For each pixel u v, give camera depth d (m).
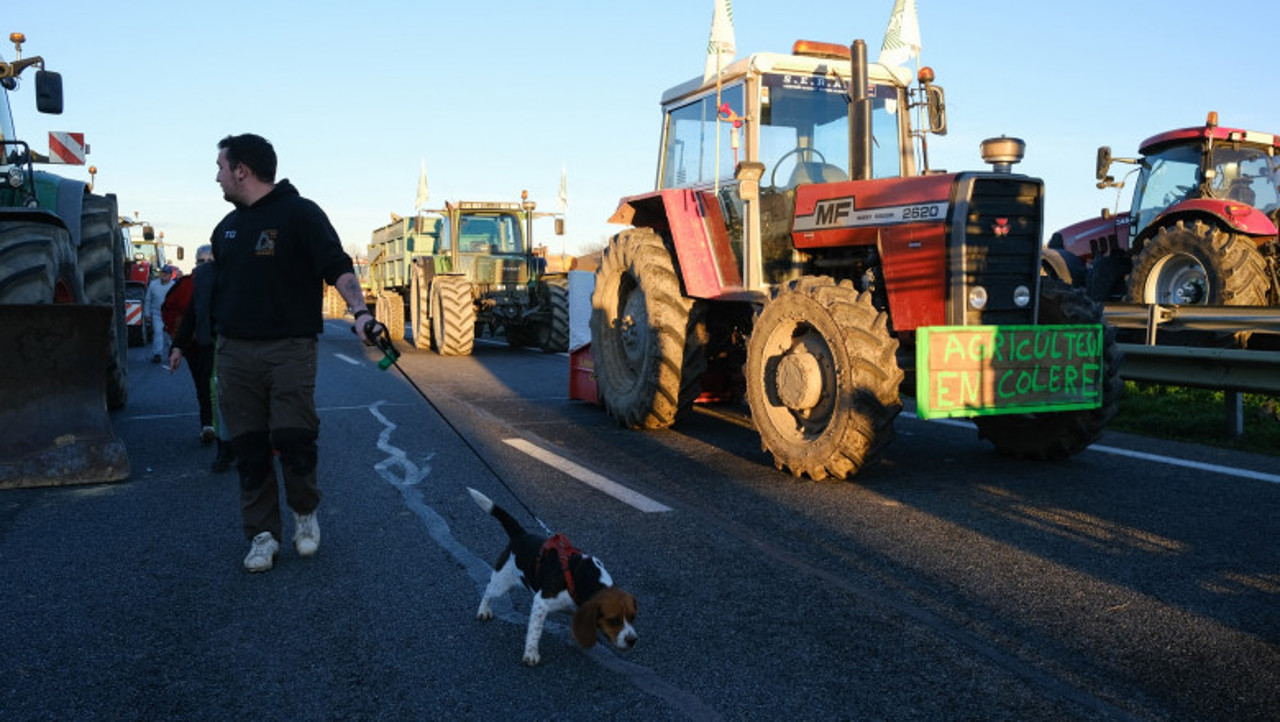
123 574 4.00
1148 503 5.11
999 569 4.02
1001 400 5.40
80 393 5.89
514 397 9.84
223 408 4.08
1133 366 7.65
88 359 5.88
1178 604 3.59
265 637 3.33
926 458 6.45
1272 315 7.71
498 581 3.41
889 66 7.05
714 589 3.79
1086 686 2.91
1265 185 11.76
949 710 2.76
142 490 5.56
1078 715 2.72
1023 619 3.46
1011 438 6.35
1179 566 4.04
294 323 4.02
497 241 16.73
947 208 5.45
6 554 4.27
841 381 5.44
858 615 3.51
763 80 6.80
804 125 6.92
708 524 4.74
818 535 4.54
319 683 2.97
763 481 5.74
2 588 3.82
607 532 4.60
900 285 5.73
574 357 9.45
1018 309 5.68
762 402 6.09
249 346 4.00
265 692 2.91
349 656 3.18
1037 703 2.80
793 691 2.89
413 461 6.35
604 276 8.33
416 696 2.88
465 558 4.23
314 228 4.02
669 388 7.33
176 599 3.71
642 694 2.89
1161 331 8.48
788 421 6.01
